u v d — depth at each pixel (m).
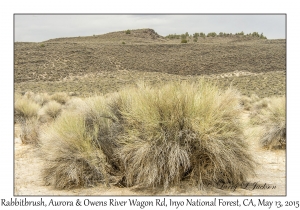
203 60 77.69
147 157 5.95
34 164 7.98
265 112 10.61
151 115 6.22
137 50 90.00
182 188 5.91
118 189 6.06
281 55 76.06
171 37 148.25
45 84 51.75
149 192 5.83
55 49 79.81
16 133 11.91
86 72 67.06
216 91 6.62
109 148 6.48
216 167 5.97
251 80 46.53
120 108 7.10
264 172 7.28
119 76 63.06
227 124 6.25
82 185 6.29
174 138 6.07
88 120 7.07
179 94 6.44
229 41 127.19
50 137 6.78
